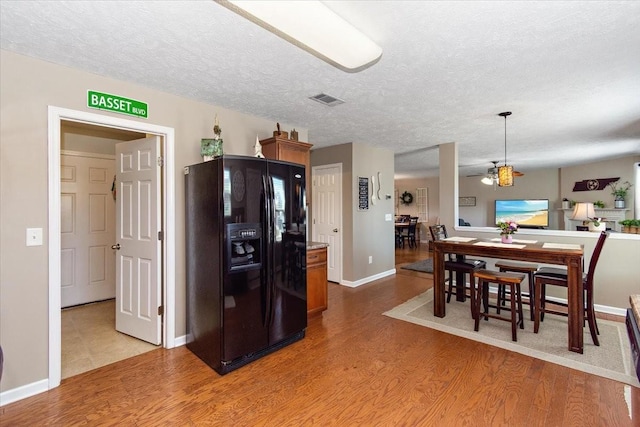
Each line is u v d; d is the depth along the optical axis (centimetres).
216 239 246
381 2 160
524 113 350
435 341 295
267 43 201
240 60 223
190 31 187
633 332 180
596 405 199
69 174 412
